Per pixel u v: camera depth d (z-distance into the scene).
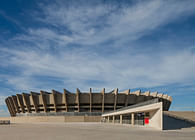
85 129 18.53
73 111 61.19
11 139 9.88
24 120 59.66
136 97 60.09
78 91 62.44
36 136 11.34
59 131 15.62
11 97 71.44
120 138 10.09
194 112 32.16
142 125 26.23
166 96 71.94
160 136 11.23
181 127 20.88
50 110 63.50
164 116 20.19
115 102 58.59
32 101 63.31
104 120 51.50
